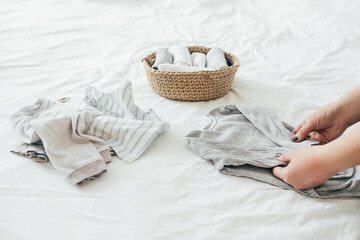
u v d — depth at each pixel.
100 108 0.97
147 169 0.76
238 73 1.30
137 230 0.61
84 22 1.73
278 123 0.91
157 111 1.01
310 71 1.31
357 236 0.62
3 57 1.33
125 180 0.73
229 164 0.75
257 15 1.85
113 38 1.58
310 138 0.86
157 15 1.87
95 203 0.66
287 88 1.19
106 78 1.23
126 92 0.94
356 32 1.56
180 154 0.82
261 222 0.63
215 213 0.65
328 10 1.75
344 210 0.67
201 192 0.70
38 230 0.60
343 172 0.76
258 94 1.15
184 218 0.64
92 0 1.98
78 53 1.43
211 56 1.18
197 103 1.07
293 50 1.51
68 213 0.64
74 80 1.21
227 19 1.84
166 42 1.55
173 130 0.91
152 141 0.85
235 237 0.60
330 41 1.54
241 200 0.68
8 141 0.84
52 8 1.88
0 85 1.14
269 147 0.82
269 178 0.74
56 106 0.91
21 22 1.68
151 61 1.19
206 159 0.79
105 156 0.79
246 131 0.89
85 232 0.60
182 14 1.90
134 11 1.91
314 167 0.66
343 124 0.83
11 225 0.61
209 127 0.91
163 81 1.05
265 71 1.32
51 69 1.28
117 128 0.84
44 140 0.76
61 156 0.74
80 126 0.81
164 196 0.68
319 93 1.17
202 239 0.60
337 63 1.38
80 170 0.72
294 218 0.64
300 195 0.70
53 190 0.69
